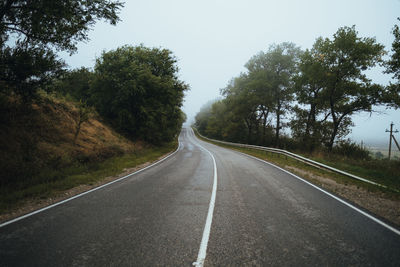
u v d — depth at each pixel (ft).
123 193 17.94
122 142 52.70
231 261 8.04
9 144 24.36
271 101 83.10
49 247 8.96
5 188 18.10
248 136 110.42
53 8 21.31
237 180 23.20
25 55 22.04
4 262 7.84
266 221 11.87
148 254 8.47
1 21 21.56
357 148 48.21
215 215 12.70
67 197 16.89
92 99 59.11
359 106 53.52
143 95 61.52
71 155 30.63
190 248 8.94
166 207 14.19
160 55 73.05
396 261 8.09
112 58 58.95
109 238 9.78
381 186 20.06
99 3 24.49
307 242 9.51
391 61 36.35
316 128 62.28
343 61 53.98
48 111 36.60
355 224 11.64
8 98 29.40
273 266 7.73
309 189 19.62
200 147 90.58
